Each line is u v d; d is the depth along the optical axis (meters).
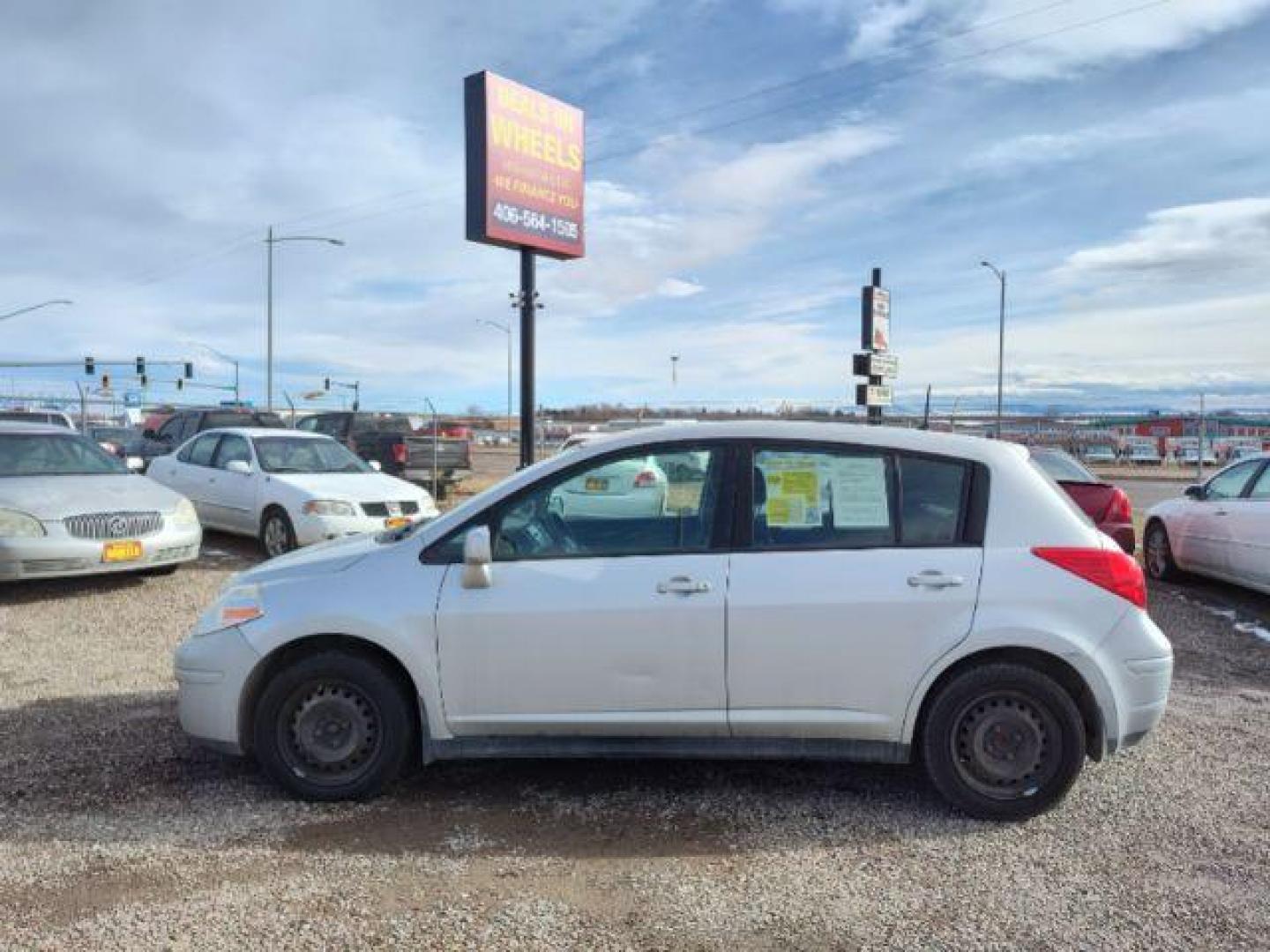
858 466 4.36
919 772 4.76
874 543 4.27
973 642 4.12
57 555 8.59
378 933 3.27
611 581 4.25
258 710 4.35
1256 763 4.89
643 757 4.71
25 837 3.99
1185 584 10.52
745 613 4.18
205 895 3.52
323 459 12.29
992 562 4.20
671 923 3.34
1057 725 4.15
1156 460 40.34
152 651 7.12
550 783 4.62
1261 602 9.45
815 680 4.18
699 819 4.21
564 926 3.32
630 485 4.41
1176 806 4.35
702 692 4.21
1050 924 3.34
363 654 4.37
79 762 4.84
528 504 4.45
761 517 4.33
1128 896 3.54
